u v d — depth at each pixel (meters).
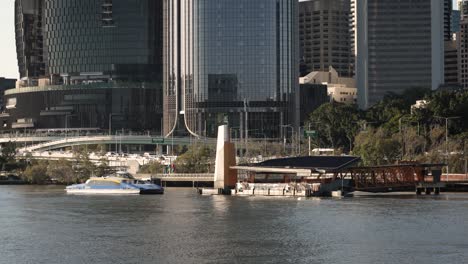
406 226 177.50
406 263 136.50
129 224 188.62
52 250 151.75
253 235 168.00
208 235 168.88
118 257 144.12
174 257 143.75
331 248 151.12
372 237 163.00
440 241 156.88
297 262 138.62
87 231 176.75
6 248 154.25
